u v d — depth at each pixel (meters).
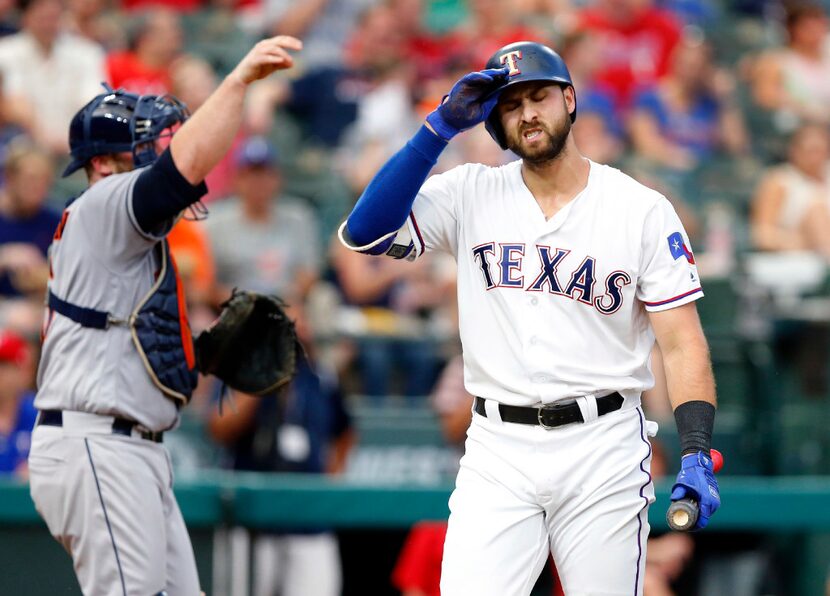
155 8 42.50
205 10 43.28
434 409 26.91
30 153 27.27
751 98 43.62
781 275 29.59
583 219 13.27
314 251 30.23
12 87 32.75
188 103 35.22
